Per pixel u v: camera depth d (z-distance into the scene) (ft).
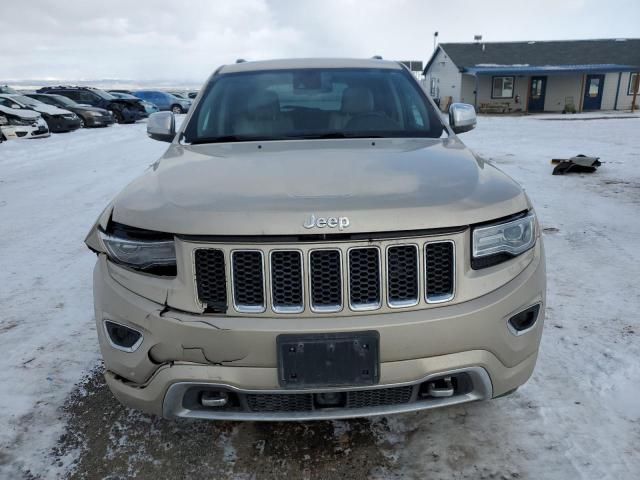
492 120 77.15
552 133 52.11
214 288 5.78
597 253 14.12
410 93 10.44
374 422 7.64
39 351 9.75
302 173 6.73
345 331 5.59
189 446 7.25
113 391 6.45
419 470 6.70
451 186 6.34
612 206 19.24
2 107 49.29
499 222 6.08
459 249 5.82
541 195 21.22
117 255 6.20
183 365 5.82
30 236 17.39
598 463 6.67
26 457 7.04
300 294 5.66
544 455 6.86
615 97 106.83
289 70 11.05
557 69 97.76
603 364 8.77
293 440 7.33
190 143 9.25
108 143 46.93
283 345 5.58
